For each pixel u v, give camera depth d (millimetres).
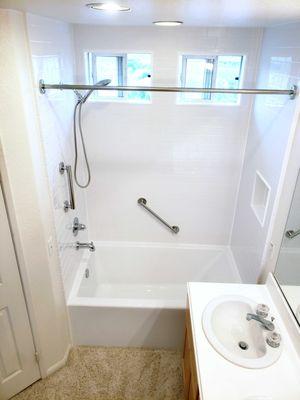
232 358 1415
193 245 3121
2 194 1561
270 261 1948
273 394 1292
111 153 2727
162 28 2287
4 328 1862
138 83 2498
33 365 2102
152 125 2604
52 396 2094
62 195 2178
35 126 1646
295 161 1662
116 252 3104
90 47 2354
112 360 2355
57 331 2162
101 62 2473
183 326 2342
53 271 2012
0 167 1500
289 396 1288
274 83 2010
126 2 1068
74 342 2455
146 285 3186
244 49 2320
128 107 2541
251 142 2480
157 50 2354
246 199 2566
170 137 2645
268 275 1914
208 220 3010
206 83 2510
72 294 2381
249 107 2510
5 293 1772
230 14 1388
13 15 1364
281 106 1881
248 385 1320
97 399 2084
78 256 2707
